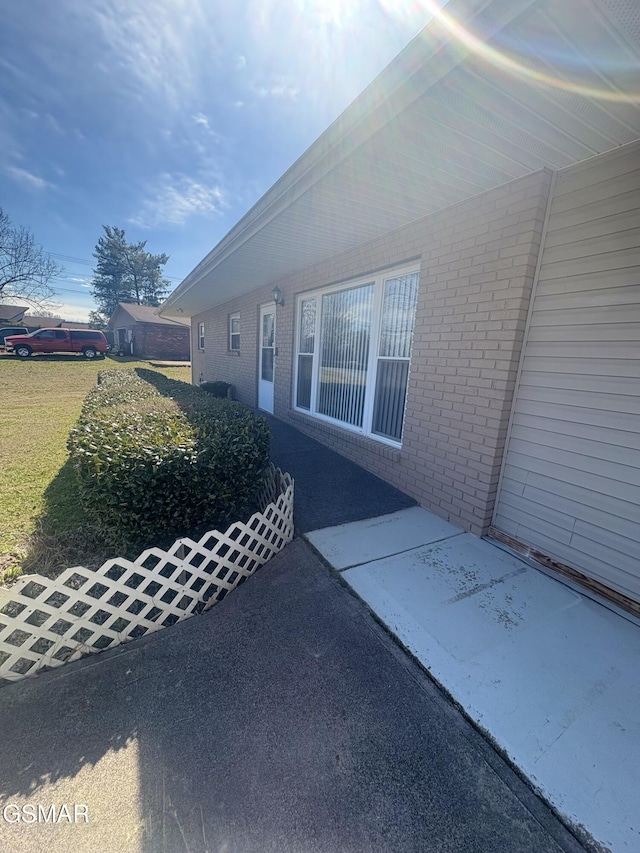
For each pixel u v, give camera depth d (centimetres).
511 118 198
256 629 209
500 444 292
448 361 328
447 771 138
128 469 232
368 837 120
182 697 169
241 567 249
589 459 246
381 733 152
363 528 314
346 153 239
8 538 293
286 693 170
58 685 175
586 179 237
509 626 210
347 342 490
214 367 1090
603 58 153
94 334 2073
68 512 335
